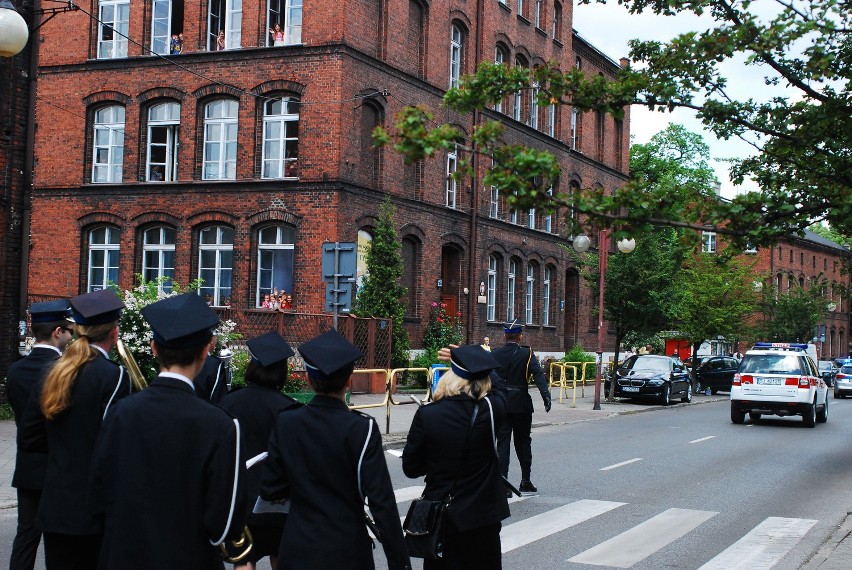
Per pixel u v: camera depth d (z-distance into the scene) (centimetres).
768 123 866
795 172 915
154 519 406
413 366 2891
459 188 3388
